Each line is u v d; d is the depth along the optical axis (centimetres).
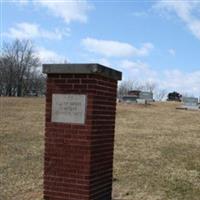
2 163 1324
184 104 4047
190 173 1175
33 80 8450
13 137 1858
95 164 791
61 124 792
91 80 771
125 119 2672
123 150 1532
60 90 793
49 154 802
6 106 3269
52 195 800
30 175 1155
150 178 1116
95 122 782
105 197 841
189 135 1972
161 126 2355
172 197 952
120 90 8931
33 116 2692
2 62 8200
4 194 974
